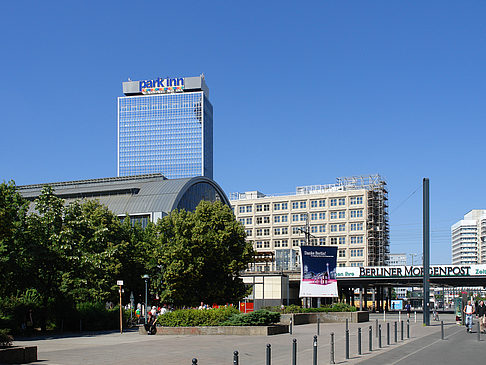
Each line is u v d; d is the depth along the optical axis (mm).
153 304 63250
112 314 45719
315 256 51656
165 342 28906
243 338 31469
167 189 96500
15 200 39844
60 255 40031
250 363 19672
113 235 55938
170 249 54906
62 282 40844
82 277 42781
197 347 25750
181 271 54250
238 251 57500
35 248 38406
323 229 145500
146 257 60312
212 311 35875
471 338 32062
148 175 108562
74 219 43438
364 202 141625
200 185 104562
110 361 20000
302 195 149625
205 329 34688
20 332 36750
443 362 20219
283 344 27500
